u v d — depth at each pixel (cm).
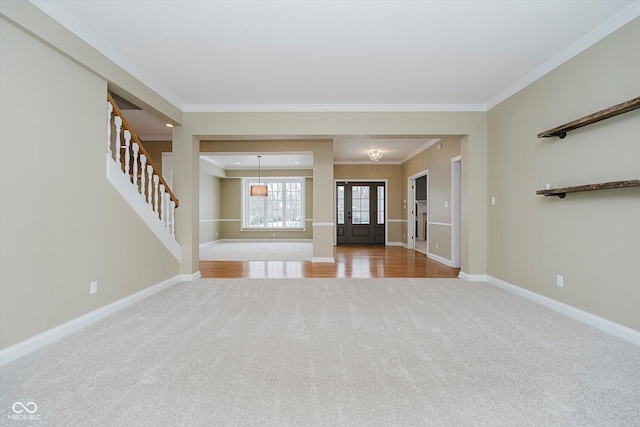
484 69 334
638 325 233
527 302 342
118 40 276
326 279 465
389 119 446
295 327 267
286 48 290
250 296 369
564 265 303
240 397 166
